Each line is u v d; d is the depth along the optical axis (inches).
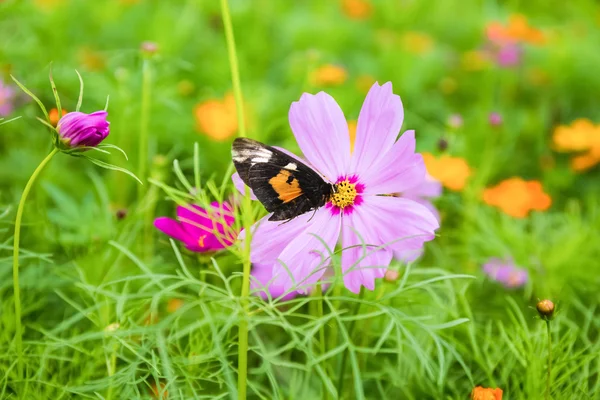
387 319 29.0
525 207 34.7
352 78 54.9
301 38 61.2
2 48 41.6
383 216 25.5
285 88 52.9
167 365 24.7
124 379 25.6
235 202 26.0
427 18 73.7
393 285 28.6
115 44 55.9
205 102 40.7
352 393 28.8
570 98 57.6
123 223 31.4
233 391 24.9
